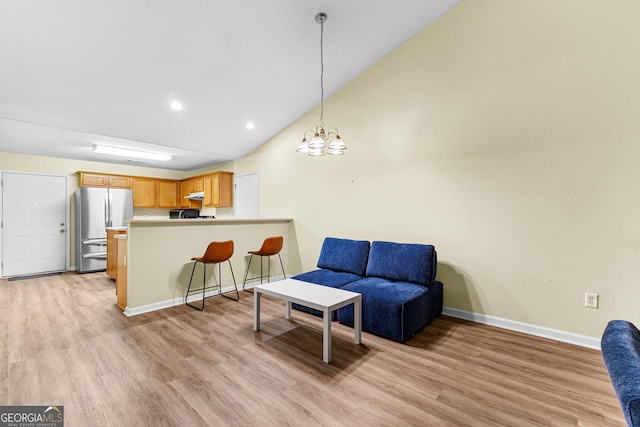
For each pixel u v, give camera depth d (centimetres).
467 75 307
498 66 288
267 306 354
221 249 344
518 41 278
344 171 414
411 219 349
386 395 182
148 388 188
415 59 345
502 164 287
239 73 353
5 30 249
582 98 248
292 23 299
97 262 550
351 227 407
